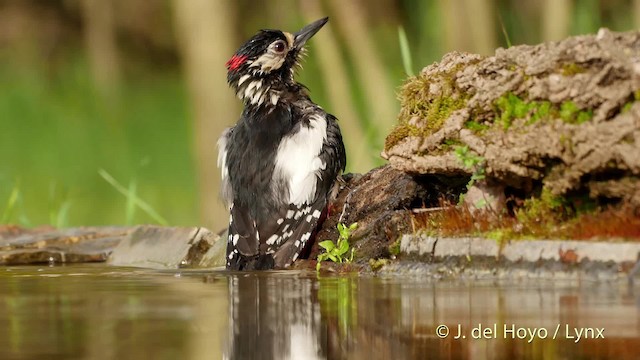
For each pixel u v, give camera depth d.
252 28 34.34
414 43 32.59
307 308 7.60
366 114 26.11
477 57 9.77
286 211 11.51
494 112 9.12
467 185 10.12
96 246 13.77
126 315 7.40
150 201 28.25
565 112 8.46
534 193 9.14
